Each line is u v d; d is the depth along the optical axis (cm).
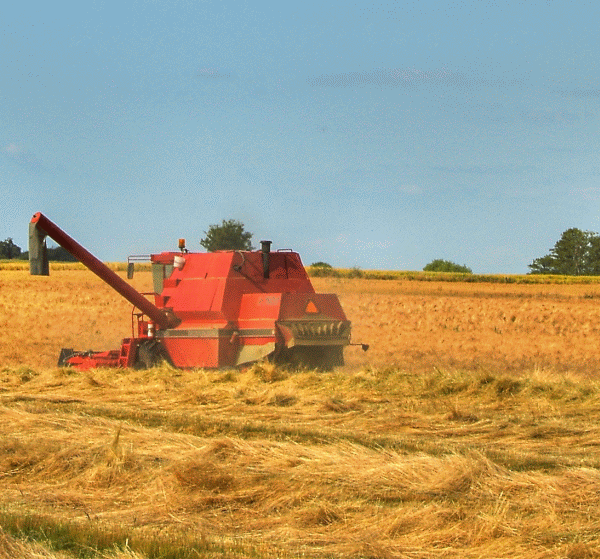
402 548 1517
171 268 4284
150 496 1833
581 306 9244
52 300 9938
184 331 4025
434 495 1789
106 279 3934
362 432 2497
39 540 1533
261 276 4078
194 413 2859
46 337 6844
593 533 1573
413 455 2111
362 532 1588
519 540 1548
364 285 13062
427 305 9338
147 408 2997
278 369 3612
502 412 2845
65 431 2441
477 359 5225
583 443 2361
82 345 6375
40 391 3456
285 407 2967
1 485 1966
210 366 3928
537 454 2198
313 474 1925
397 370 3538
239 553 1481
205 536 1562
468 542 1549
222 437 2425
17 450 2209
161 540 1517
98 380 3619
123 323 7906
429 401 3020
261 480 1911
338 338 3897
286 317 3872
